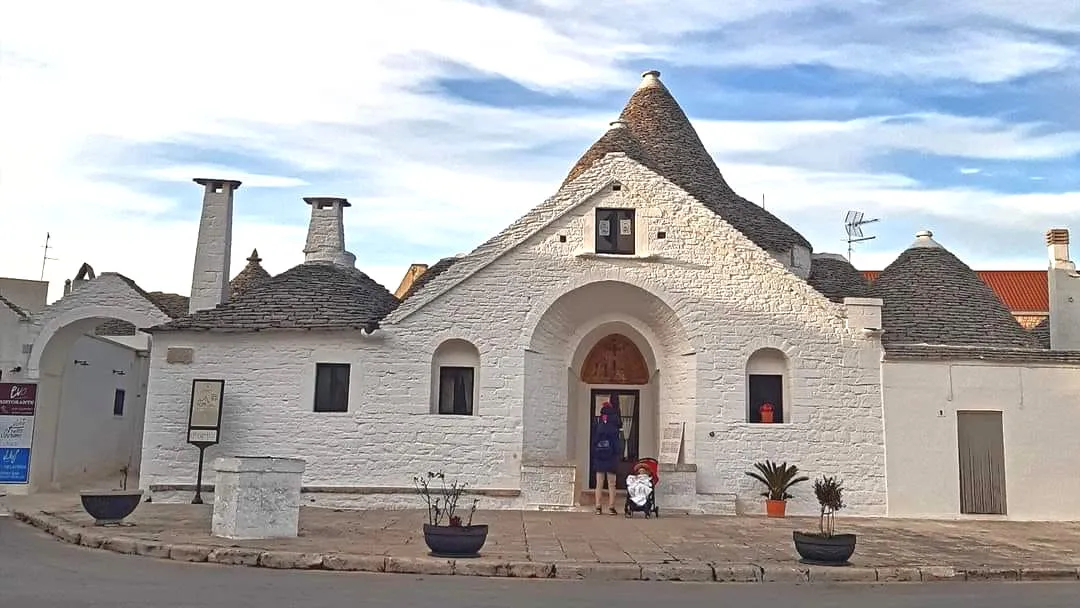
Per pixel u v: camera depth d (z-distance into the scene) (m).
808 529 16.58
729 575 11.89
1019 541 15.85
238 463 13.67
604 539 14.60
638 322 21.22
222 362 20.42
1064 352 20.22
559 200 20.59
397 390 20.12
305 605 9.10
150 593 9.56
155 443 20.28
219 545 12.72
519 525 16.42
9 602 8.87
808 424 19.94
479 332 20.25
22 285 27.39
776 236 23.28
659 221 20.58
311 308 20.70
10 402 22.72
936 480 19.78
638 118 25.45
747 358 20.16
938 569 12.41
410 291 25.22
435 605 9.30
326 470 19.95
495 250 20.45
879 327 20.17
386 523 16.47
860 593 10.98
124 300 22.97
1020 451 19.91
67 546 13.53
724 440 19.86
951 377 20.11
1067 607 10.09
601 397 21.81
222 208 23.50
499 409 20.03
